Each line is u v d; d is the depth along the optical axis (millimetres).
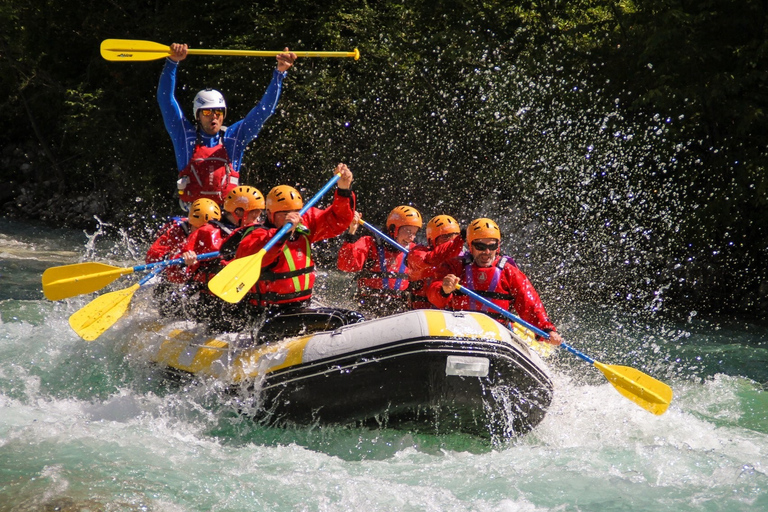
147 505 7484
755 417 11258
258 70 28422
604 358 14883
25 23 33906
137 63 31688
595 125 22453
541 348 11094
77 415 10016
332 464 8836
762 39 20203
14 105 36125
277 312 10125
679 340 16766
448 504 7820
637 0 21438
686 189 21891
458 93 25344
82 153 33969
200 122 13016
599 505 7871
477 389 9188
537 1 24297
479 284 10352
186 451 9000
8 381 11164
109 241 28391
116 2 32875
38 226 31250
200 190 12734
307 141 28016
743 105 19875
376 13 27391
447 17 25375
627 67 22578
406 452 9406
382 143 26219
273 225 10055
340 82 26969
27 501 7391
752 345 16406
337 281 20922
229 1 29391
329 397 9430
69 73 35781
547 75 23141
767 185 19578
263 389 9656
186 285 11594
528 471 8727
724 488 8305
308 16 28484
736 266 21406
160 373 10766
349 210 10258
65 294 10391
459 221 24562
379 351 9180
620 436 10133
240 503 7688
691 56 20375
